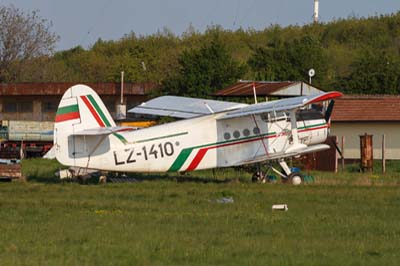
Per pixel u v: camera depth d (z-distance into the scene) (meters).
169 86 147.75
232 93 117.62
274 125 76.06
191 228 47.06
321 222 49.62
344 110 116.44
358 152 115.75
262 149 75.69
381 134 115.31
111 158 72.50
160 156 73.38
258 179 76.19
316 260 38.22
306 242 42.78
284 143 76.44
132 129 71.75
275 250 40.62
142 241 42.75
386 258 38.91
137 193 63.72
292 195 62.81
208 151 74.44
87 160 72.12
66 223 49.00
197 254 39.41
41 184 70.81
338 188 68.12
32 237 44.16
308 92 116.81
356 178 79.19
